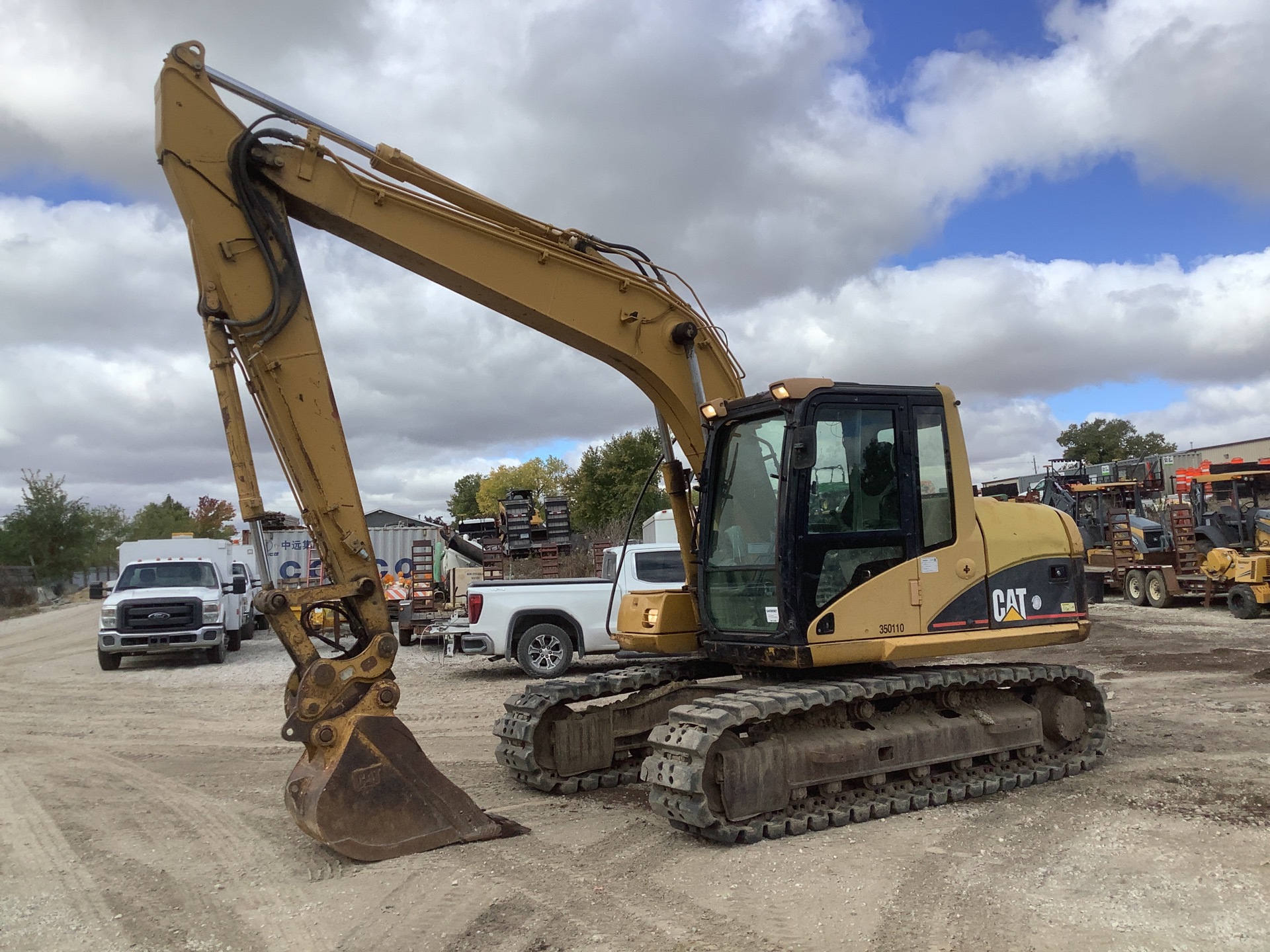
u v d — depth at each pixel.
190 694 13.12
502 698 11.58
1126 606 20.83
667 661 7.75
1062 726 7.18
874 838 5.58
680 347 6.72
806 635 5.82
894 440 6.30
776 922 4.30
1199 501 19.97
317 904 4.65
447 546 19.44
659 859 5.27
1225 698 9.80
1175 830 5.48
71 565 52.09
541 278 6.22
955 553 6.43
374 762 5.32
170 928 4.44
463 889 4.78
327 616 17.58
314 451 5.48
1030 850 5.23
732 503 6.55
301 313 5.50
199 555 20.64
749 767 5.61
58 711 11.76
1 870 5.39
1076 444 58.91
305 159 5.55
